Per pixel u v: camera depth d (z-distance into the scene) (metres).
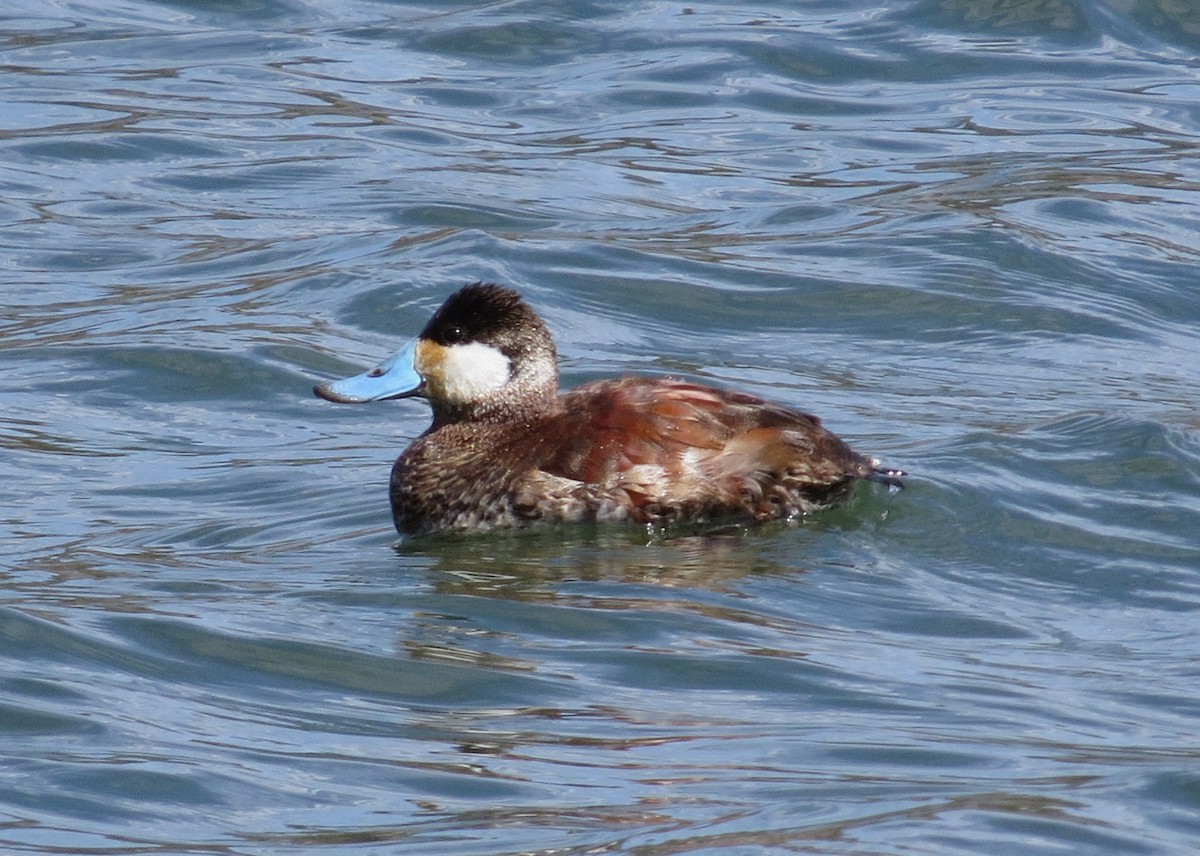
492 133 20.62
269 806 7.70
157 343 14.88
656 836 7.30
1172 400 13.56
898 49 22.72
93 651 9.26
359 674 9.07
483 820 7.51
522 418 11.36
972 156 19.58
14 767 8.00
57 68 22.52
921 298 15.95
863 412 13.29
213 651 9.31
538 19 23.86
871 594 10.02
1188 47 22.73
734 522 10.88
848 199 18.48
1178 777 7.80
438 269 16.45
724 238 17.48
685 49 22.84
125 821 7.55
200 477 12.43
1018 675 9.03
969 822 7.37
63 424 13.41
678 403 11.07
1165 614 9.79
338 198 18.72
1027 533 10.77
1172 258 16.80
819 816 7.46
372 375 11.50
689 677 9.02
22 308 15.88
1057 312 15.65
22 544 11.09
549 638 9.48
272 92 21.84
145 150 20.03
